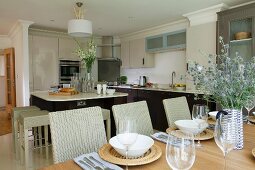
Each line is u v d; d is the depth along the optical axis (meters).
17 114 3.04
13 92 5.79
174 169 0.83
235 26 3.41
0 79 7.78
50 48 5.46
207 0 3.37
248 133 1.54
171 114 1.99
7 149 3.31
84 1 3.36
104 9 3.77
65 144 1.31
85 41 6.10
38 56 5.25
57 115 1.32
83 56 3.76
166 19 4.48
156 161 1.04
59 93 3.39
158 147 1.20
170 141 0.86
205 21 3.87
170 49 4.85
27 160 2.59
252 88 1.20
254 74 1.18
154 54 5.61
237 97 1.24
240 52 3.35
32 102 4.00
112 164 1.00
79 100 3.23
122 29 5.42
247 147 1.25
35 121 2.60
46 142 3.05
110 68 6.48
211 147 1.24
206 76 1.26
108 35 6.30
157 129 4.50
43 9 3.75
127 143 1.05
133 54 5.85
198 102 3.61
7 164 2.77
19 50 5.06
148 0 3.34
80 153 1.36
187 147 0.85
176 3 3.49
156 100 4.54
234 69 1.21
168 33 4.82
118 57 6.46
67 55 5.77
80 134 1.38
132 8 3.73
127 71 6.45
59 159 1.27
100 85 3.53
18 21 4.52
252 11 3.11
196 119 1.48
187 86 4.20
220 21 3.50
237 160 1.06
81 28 3.13
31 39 5.15
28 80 4.68
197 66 1.29
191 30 4.09
